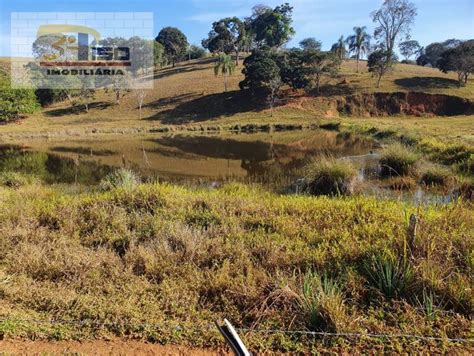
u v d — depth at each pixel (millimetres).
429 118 51312
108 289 5020
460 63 59375
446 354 3791
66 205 8289
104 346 4051
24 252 6035
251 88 62406
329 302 4285
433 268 4840
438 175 13508
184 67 89312
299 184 13703
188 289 4992
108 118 56344
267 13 86812
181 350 3992
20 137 40375
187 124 50406
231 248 5992
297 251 5793
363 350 3896
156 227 6902
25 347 4008
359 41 77188
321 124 45969
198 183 16219
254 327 4289
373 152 23359
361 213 7465
